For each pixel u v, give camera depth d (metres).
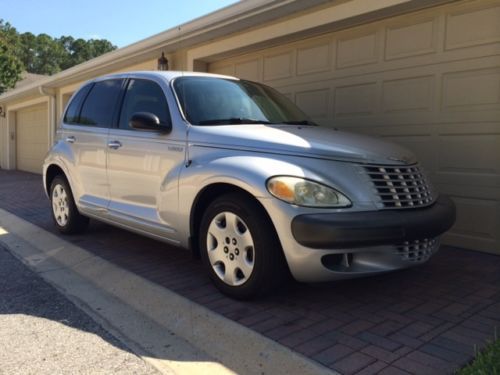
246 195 3.60
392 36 6.06
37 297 4.07
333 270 3.34
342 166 3.48
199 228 4.08
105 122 5.12
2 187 12.02
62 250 5.46
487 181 5.24
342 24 6.41
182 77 4.66
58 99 14.70
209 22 7.60
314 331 3.28
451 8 5.45
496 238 5.21
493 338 3.15
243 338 3.20
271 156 3.61
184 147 4.11
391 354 2.95
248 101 4.71
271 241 3.47
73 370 2.84
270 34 7.26
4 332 3.36
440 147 5.62
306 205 3.29
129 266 4.79
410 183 3.71
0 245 5.94
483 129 5.24
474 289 4.11
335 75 6.79
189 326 3.43
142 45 9.38
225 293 3.83
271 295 3.90
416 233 3.46
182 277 4.45
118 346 3.16
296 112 5.07
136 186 4.59
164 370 2.86
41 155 16.61
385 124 6.18
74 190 5.61
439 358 2.89
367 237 3.25
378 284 4.20
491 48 5.14
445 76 5.54
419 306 3.72
